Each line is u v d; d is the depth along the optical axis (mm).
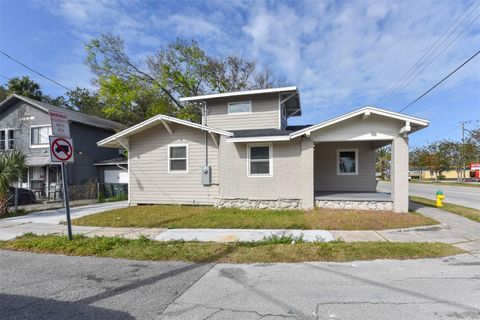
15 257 5520
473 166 37656
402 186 9578
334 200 10422
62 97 33531
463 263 4859
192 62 24047
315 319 3020
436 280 4098
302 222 8172
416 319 2992
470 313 3115
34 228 8250
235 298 3570
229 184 11062
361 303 3385
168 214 9828
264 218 8797
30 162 18109
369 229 7379
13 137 19391
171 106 24766
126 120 24953
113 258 5406
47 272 4621
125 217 9539
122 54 22672
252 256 5312
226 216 9219
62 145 6445
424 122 8930
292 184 10547
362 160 13469
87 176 19891
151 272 4586
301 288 3867
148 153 12164
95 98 28203
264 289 3846
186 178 11750
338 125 10070
